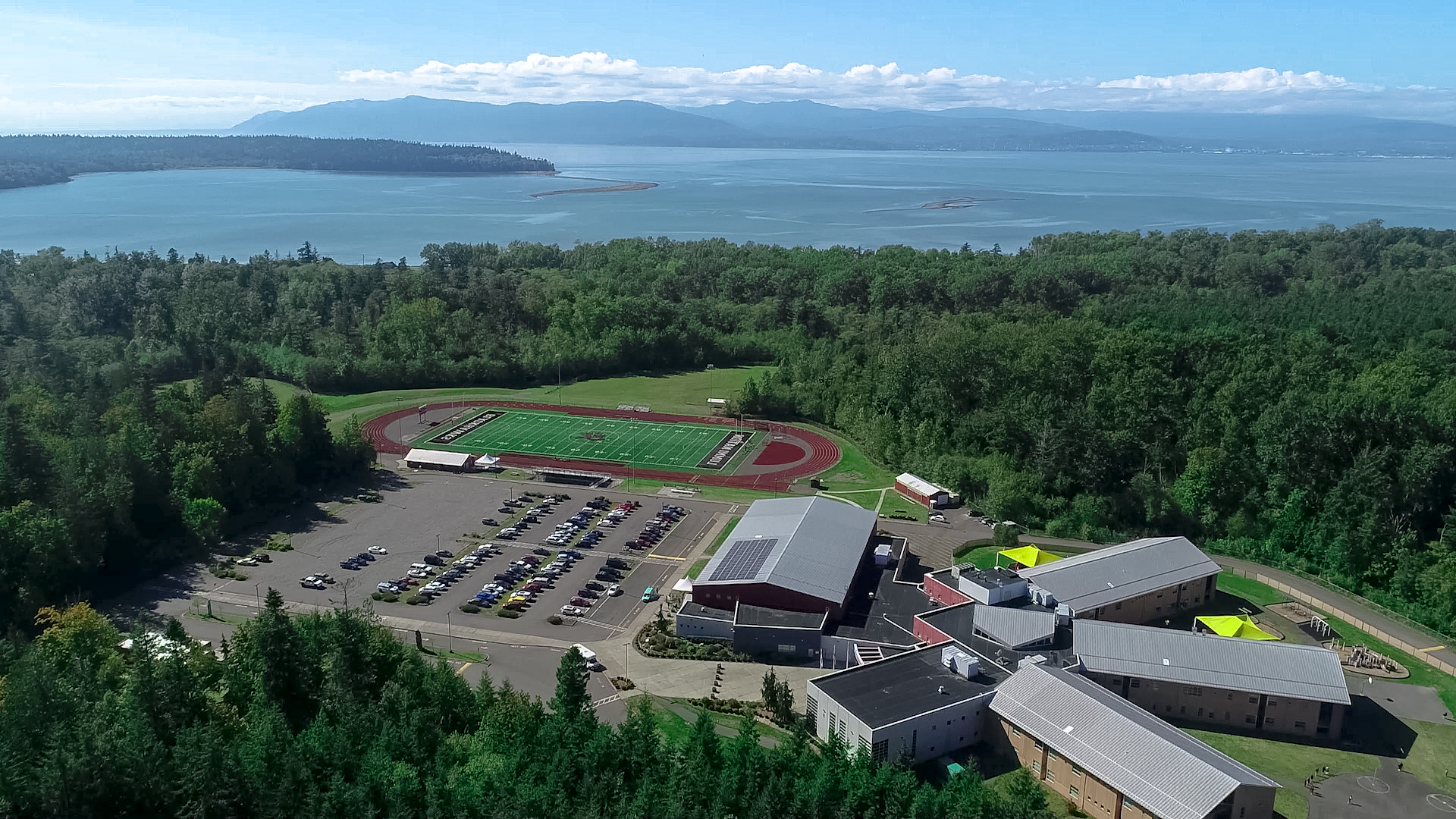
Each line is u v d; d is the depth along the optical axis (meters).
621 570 151.62
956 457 190.12
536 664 122.00
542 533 167.88
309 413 192.88
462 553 159.00
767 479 198.88
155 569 148.75
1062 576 133.75
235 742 88.06
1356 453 160.88
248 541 162.88
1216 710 108.88
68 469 147.12
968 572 132.62
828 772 82.19
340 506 181.00
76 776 75.69
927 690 104.44
